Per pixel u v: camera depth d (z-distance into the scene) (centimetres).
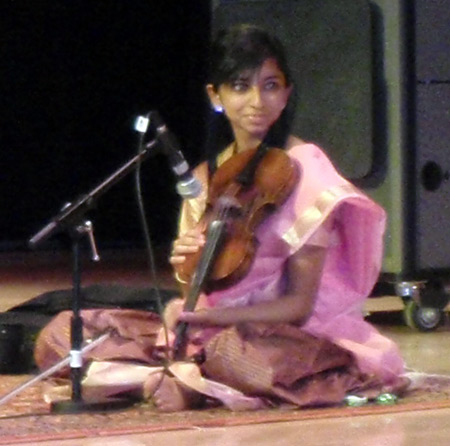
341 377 767
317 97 1105
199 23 1789
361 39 1084
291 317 750
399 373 796
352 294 783
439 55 1101
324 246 750
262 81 756
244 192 751
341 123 1098
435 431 696
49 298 1002
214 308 748
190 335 761
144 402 771
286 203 749
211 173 794
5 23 1841
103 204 1961
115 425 709
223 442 669
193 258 768
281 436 683
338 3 1092
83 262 1809
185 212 802
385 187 1098
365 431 695
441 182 1107
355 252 774
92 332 806
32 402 782
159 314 823
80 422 718
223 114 792
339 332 779
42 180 1933
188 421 715
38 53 1867
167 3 1845
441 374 884
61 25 1859
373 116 1088
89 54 1880
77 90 1894
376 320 1190
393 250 1098
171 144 716
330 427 705
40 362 825
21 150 1914
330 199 739
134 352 790
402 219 1090
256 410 747
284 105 770
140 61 1880
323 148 1105
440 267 1113
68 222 724
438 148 1104
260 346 745
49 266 1764
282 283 760
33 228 1956
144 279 1602
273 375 742
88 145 1923
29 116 1897
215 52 768
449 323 1166
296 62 1109
